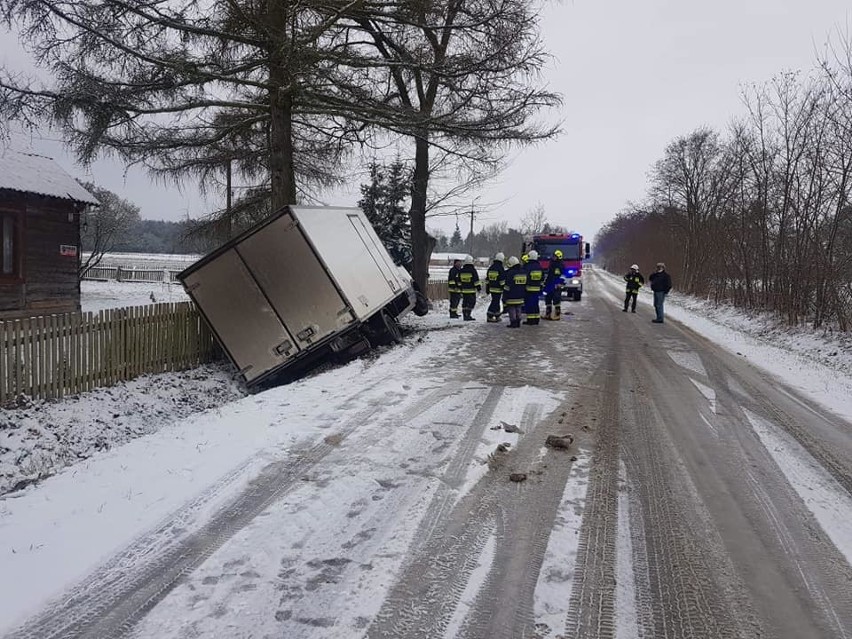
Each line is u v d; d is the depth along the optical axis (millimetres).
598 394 8055
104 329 9719
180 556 3746
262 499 4562
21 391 8422
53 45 9891
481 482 4961
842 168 15250
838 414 7531
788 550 3977
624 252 84812
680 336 14609
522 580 3545
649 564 3762
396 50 13578
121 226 38000
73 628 3068
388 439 5953
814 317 16109
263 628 3064
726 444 6117
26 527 4141
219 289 10055
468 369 9477
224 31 11102
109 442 8375
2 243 14930
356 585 3451
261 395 7836
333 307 9992
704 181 39781
